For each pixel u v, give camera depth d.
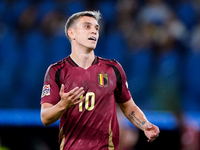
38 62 30.08
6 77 28.75
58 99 11.83
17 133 22.11
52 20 34.28
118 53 32.19
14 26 34.81
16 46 32.00
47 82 11.91
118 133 12.08
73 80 11.77
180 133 21.75
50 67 12.09
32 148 22.00
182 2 36.75
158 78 28.42
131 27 34.53
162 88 27.47
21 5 35.97
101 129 11.67
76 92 10.03
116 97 12.71
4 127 22.11
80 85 11.73
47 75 12.01
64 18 34.97
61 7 35.78
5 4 36.44
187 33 34.56
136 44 32.66
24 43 32.31
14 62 30.02
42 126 22.06
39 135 22.19
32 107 27.45
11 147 21.95
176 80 28.09
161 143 22.20
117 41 33.31
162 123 21.84
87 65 12.14
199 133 21.83
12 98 27.83
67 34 12.70
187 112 24.12
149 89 27.69
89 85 11.77
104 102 11.80
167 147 22.05
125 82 12.57
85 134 11.69
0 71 29.22
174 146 21.95
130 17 35.44
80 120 11.67
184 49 32.78
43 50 31.52
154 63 29.97
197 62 30.25
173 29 34.06
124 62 30.89
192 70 29.62
